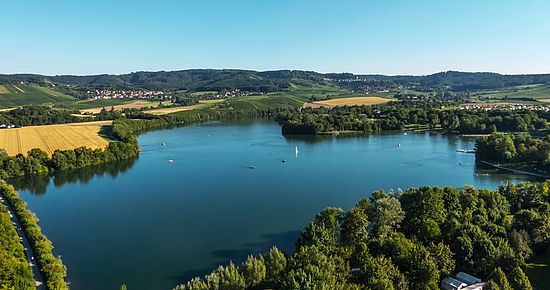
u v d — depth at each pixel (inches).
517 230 4367.6
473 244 3846.0
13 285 3454.7
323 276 3100.4
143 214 6269.7
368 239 4320.9
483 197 5216.5
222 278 3506.4
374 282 3154.5
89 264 4645.7
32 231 4847.4
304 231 4286.4
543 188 5585.6
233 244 5137.8
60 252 4960.6
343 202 6742.1
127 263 4667.8
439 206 4650.6
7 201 6294.3
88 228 5723.4
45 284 3809.1
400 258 3631.9
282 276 3408.0
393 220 4517.7
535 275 3762.3
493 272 3408.0
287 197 7052.2
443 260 3612.2
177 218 6077.8
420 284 3336.6
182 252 4933.6
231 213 6254.9
